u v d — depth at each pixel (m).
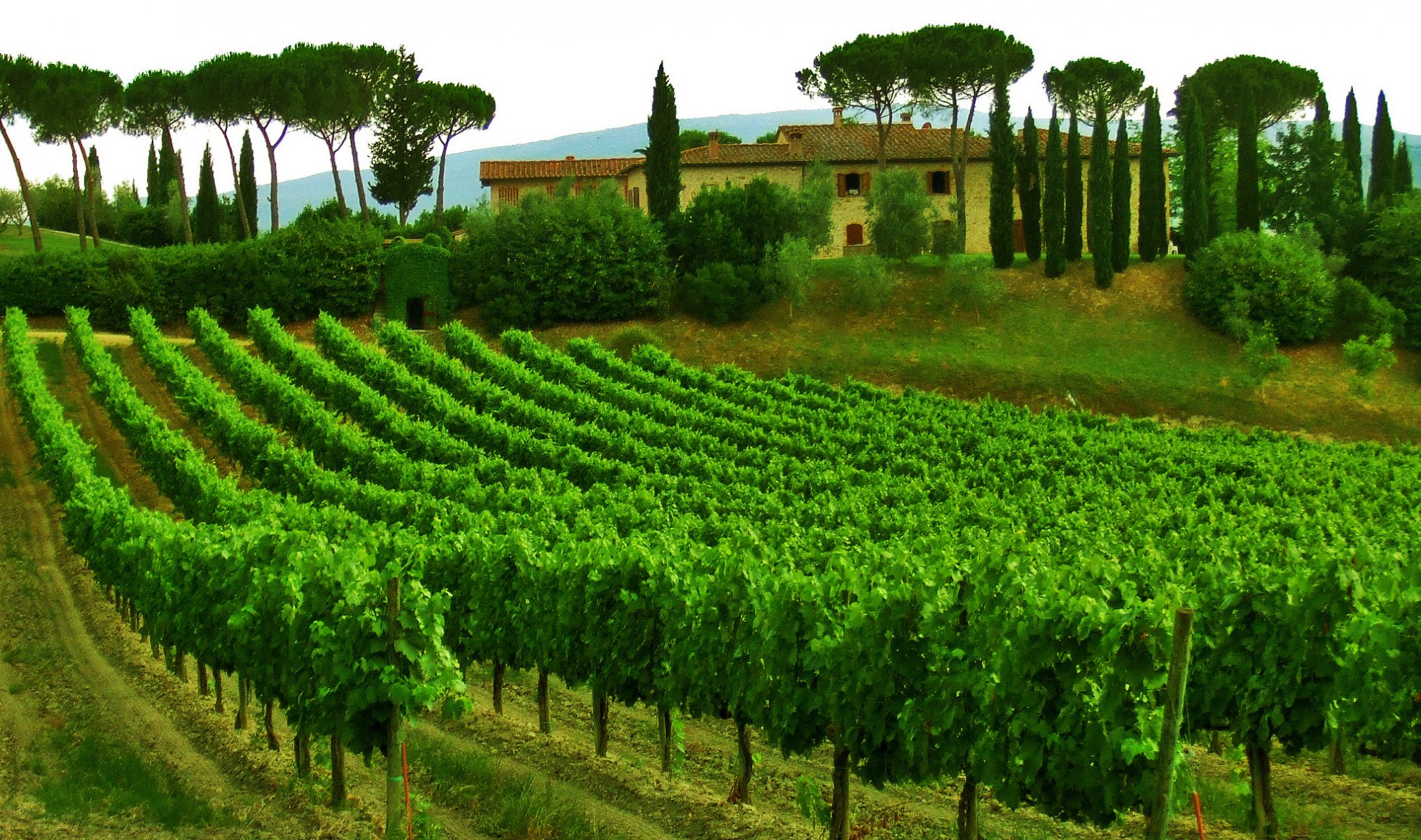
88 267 52.59
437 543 16.03
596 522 18.95
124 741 13.20
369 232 54.72
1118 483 26.12
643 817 11.05
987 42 64.12
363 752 10.84
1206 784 11.63
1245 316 48.62
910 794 11.66
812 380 43.88
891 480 26.31
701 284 52.19
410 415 35.28
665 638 12.44
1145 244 55.34
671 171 58.25
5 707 14.56
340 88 69.94
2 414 37.91
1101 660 9.09
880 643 10.16
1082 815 9.45
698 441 31.48
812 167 64.38
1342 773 12.23
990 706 9.60
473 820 10.67
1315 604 10.12
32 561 23.88
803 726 11.16
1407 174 61.41
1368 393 45.28
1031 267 54.97
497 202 72.06
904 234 54.75
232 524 17.05
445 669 10.42
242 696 13.89
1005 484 26.09
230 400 33.19
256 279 53.31
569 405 36.09
